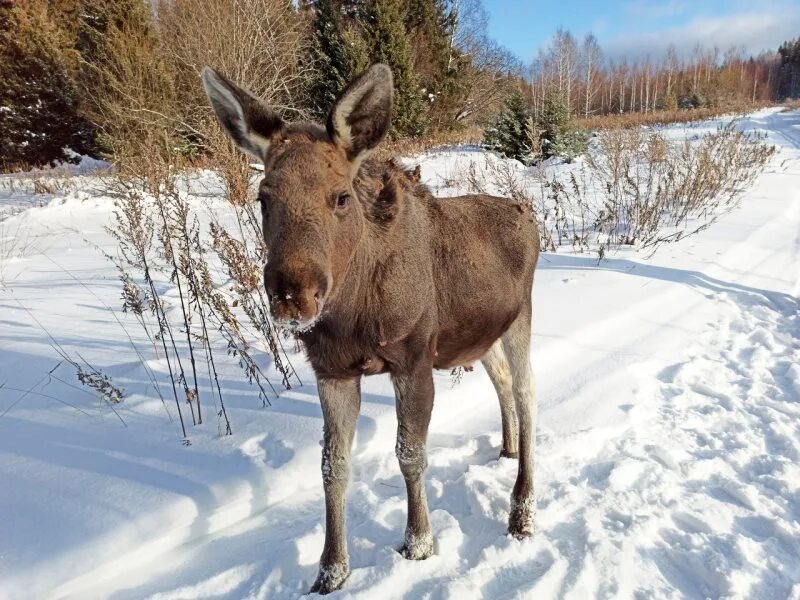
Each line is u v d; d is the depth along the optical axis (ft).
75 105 76.84
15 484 11.74
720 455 13.50
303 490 12.62
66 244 36.32
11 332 20.47
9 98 77.97
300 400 15.30
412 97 82.43
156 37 66.13
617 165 36.47
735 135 55.77
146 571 10.39
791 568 10.08
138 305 16.22
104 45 61.16
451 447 14.19
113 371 17.21
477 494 12.03
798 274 27.81
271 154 8.63
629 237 32.48
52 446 13.20
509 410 13.61
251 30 57.11
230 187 22.04
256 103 8.94
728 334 20.88
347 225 8.26
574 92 209.26
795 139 95.09
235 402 15.33
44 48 77.71
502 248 12.49
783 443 13.92
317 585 9.84
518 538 10.75
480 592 9.42
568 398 16.15
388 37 79.61
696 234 33.55
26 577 9.38
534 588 9.26
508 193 32.96
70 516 10.73
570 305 22.49
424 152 72.28
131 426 14.12
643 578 9.87
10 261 31.86
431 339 10.39
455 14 109.81
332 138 8.59
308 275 7.14
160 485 11.64
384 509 11.73
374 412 14.70
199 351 18.62
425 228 10.80
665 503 11.80
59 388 16.17
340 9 96.48
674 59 322.14
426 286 10.09
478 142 83.41
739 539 10.59
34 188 58.80
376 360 9.96
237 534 11.32
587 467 13.20
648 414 15.47
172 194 17.16
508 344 13.05
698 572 10.02
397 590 9.62
